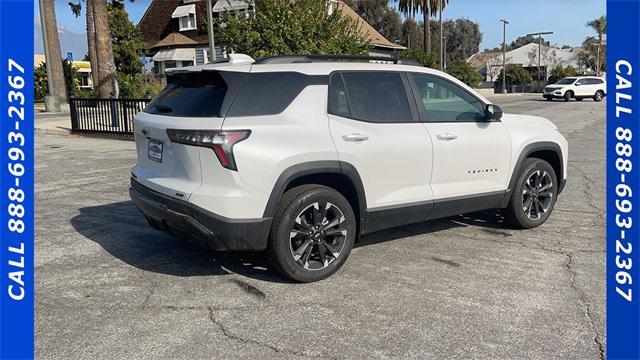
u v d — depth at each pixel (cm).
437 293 430
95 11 1912
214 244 418
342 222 461
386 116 494
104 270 483
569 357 335
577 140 1458
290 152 425
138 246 551
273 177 419
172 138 426
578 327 372
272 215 425
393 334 364
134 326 376
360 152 463
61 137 1580
